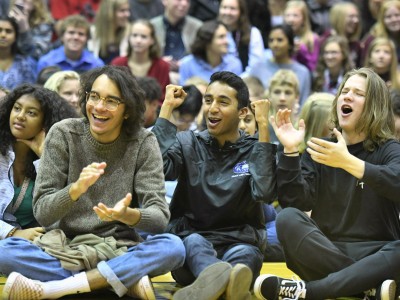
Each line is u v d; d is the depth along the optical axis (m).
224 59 10.03
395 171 4.88
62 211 4.88
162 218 5.00
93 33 10.67
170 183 6.99
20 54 9.28
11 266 4.95
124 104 5.10
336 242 5.26
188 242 5.11
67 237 5.19
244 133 5.62
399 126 7.44
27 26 9.57
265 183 5.17
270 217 6.84
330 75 10.18
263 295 4.90
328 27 11.92
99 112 5.04
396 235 5.29
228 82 5.40
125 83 5.09
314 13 12.02
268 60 10.05
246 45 10.60
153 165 5.18
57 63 9.49
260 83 8.81
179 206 5.60
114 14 10.41
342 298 5.20
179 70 10.16
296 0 11.06
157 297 5.11
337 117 5.40
